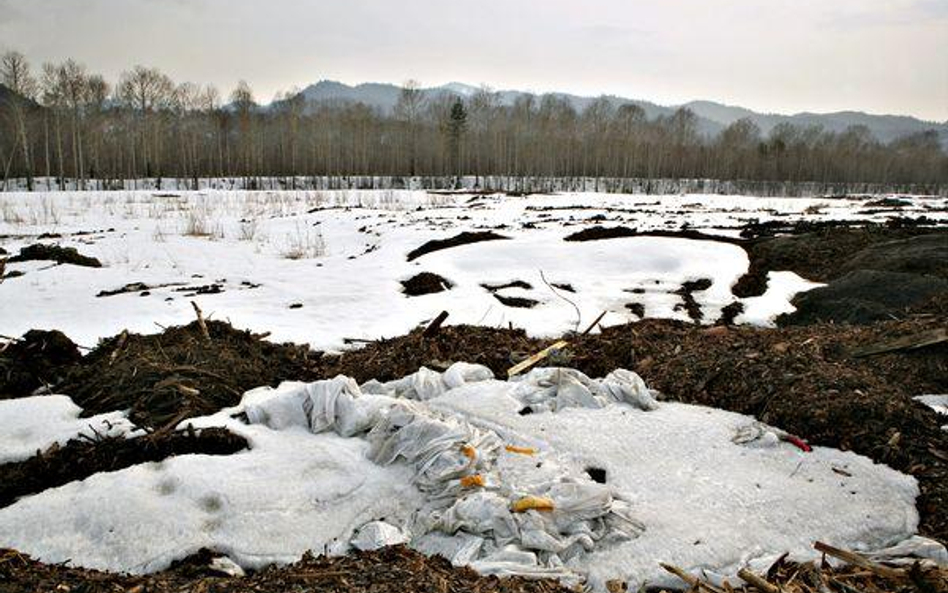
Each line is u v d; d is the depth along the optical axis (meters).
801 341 6.23
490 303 9.47
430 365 6.43
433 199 26.95
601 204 24.30
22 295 9.48
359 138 51.56
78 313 8.59
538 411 5.16
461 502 3.82
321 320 8.59
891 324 6.27
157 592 3.00
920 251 10.47
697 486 4.05
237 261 13.11
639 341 6.74
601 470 4.34
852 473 4.16
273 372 6.29
